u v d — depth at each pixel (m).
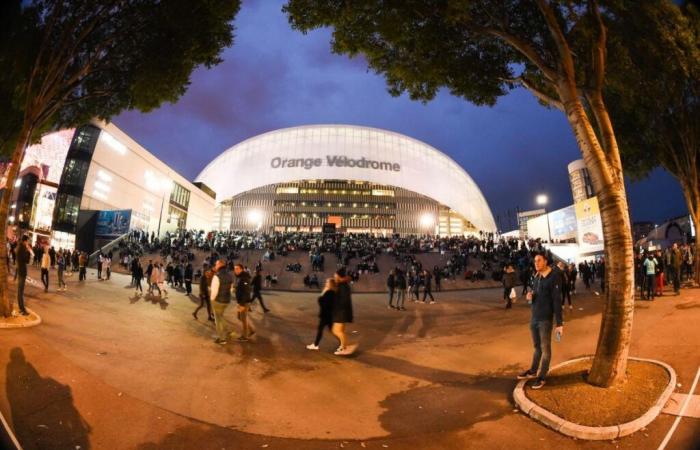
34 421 4.61
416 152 89.94
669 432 4.50
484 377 6.98
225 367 7.25
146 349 7.94
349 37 8.96
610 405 5.07
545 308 6.09
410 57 9.18
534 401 5.46
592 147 6.08
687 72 12.15
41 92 9.02
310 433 4.85
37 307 10.88
